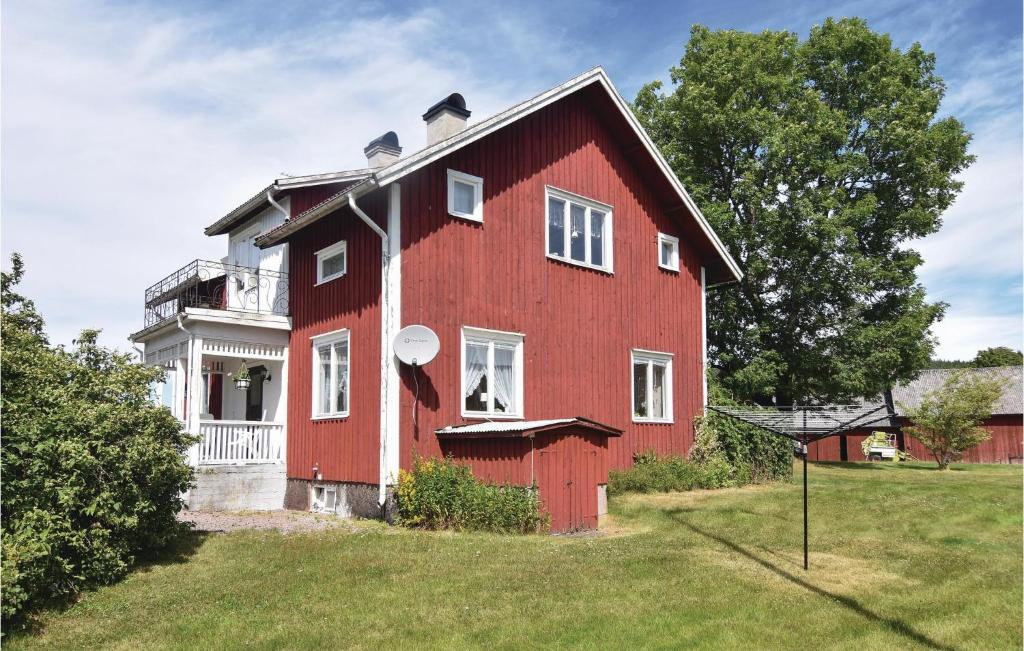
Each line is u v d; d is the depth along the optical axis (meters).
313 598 7.82
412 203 13.66
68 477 7.73
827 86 29.73
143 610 7.47
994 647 6.31
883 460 36.38
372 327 13.58
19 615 7.06
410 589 8.06
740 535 11.00
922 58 30.25
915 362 28.03
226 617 7.20
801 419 9.19
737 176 29.41
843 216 26.72
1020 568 9.04
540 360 15.52
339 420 14.37
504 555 9.66
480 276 14.64
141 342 19.12
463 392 14.05
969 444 26.30
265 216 18.97
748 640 6.45
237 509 15.20
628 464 17.08
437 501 12.03
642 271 18.36
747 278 28.23
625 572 8.76
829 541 10.59
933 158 28.12
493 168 15.18
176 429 9.58
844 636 6.57
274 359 16.44
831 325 27.92
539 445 11.76
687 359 19.30
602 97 17.38
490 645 6.35
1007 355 69.12
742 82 28.47
